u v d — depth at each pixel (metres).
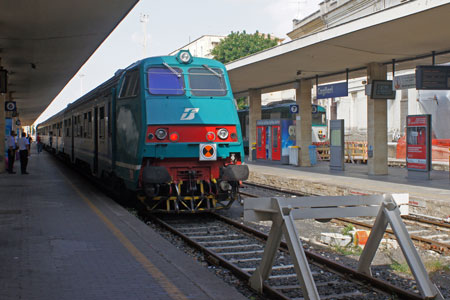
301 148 22.86
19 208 10.75
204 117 10.55
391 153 26.38
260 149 26.33
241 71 20.41
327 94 20.55
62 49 18.89
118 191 12.96
